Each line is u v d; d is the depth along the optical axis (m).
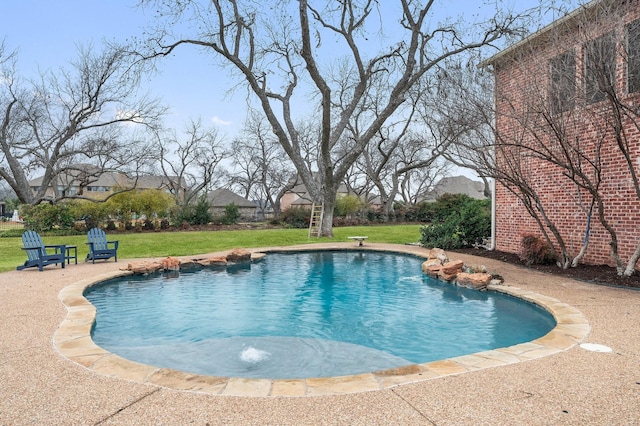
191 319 7.09
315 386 3.48
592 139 9.80
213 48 18.70
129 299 8.48
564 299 6.97
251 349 5.59
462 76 11.48
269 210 68.38
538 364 3.99
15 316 5.91
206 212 29.53
